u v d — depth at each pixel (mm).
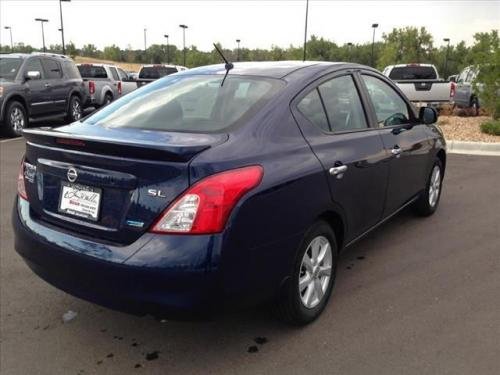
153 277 2715
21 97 12836
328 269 3646
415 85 15805
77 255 2941
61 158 3111
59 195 3170
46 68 14102
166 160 2736
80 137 2939
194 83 3865
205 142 2973
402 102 5051
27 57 13453
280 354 3213
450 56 64312
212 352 3258
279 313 3357
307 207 3264
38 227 3225
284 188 3047
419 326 3498
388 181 4414
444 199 6648
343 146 3727
